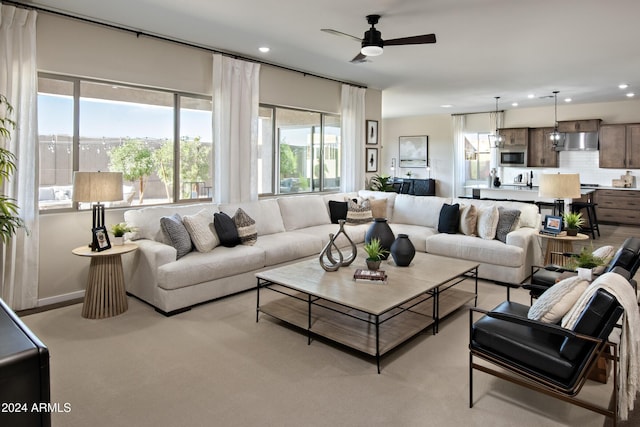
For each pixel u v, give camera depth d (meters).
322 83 6.73
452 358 2.90
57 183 4.06
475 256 4.77
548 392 2.09
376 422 2.17
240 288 4.19
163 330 3.34
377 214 6.22
